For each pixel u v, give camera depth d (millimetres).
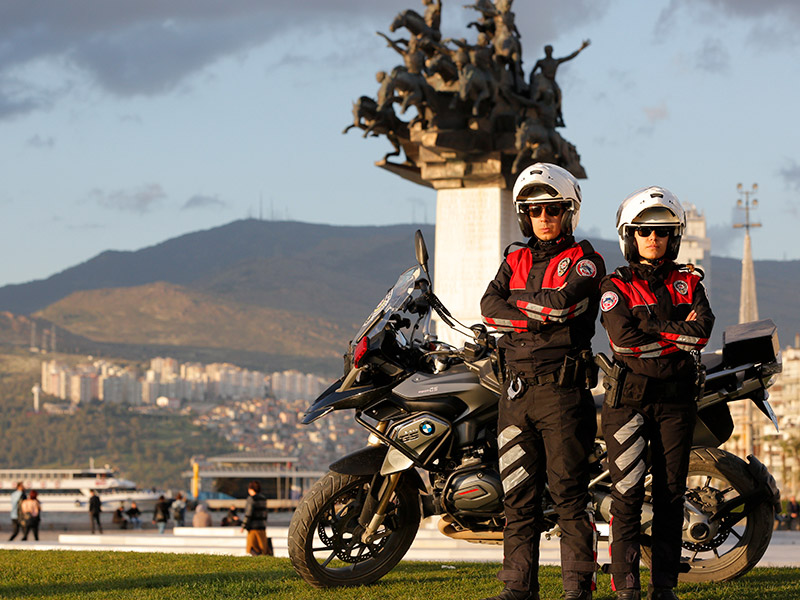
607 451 8375
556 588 9812
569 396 8312
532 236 8750
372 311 9648
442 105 31750
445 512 9656
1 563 13344
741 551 10008
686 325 8016
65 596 10094
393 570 11367
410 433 9367
